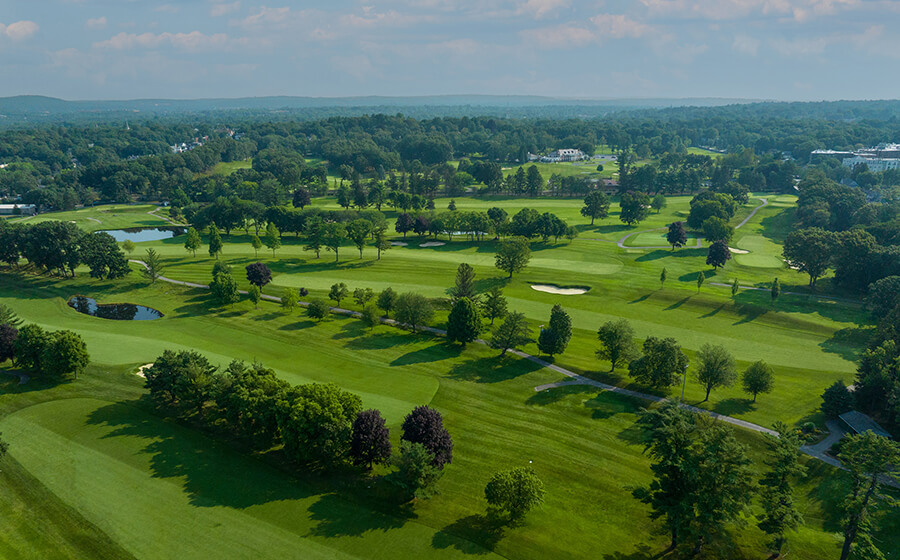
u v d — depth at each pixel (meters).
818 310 114.75
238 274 136.75
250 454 62.03
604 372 86.38
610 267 145.75
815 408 76.12
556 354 93.19
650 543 50.88
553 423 71.12
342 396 62.22
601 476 60.47
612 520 53.84
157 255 144.25
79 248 129.88
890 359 76.25
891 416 69.44
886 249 123.88
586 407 75.38
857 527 47.31
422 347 95.00
